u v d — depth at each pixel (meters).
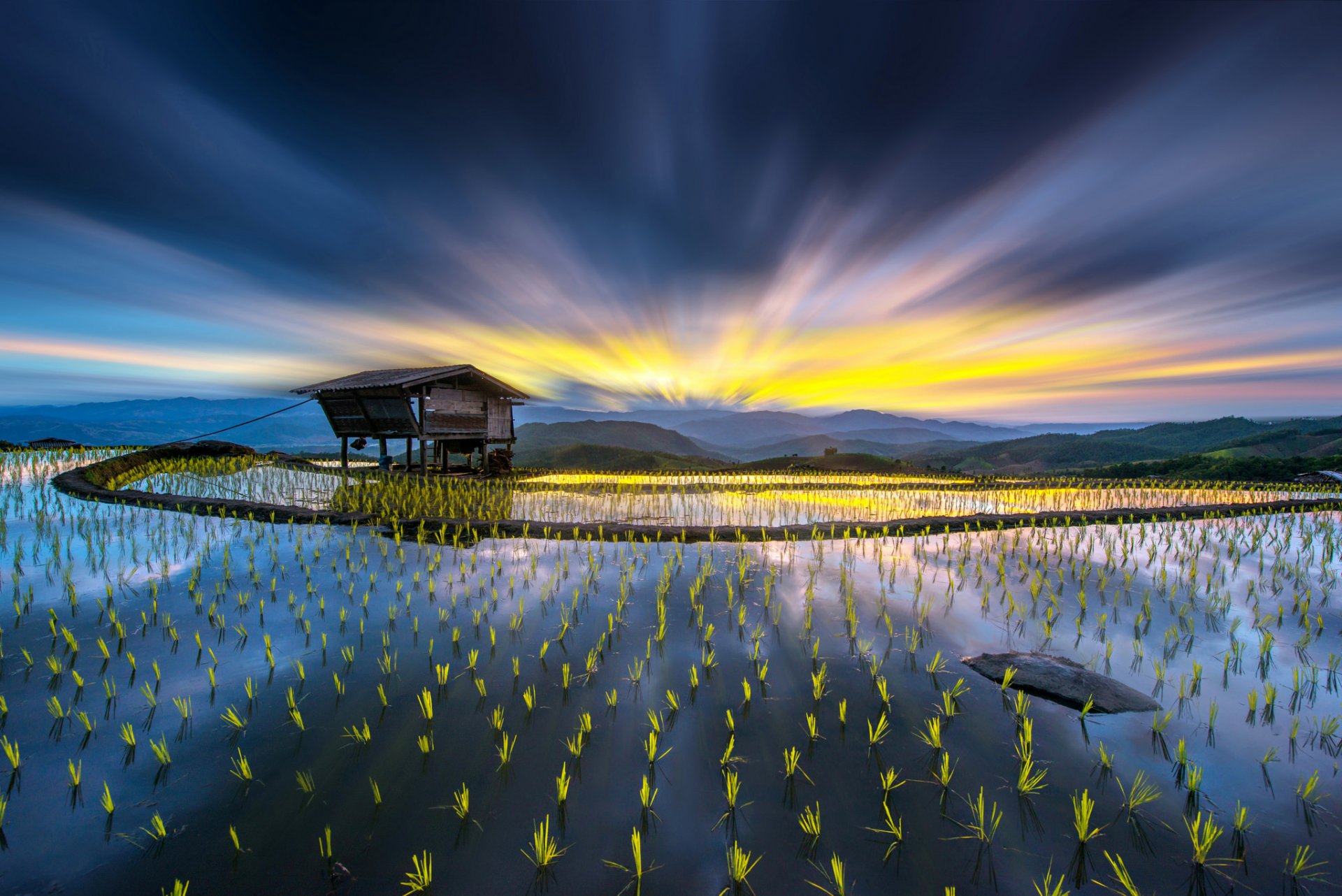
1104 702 4.91
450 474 23.23
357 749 4.24
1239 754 4.26
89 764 4.02
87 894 2.98
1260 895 3.01
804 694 5.14
